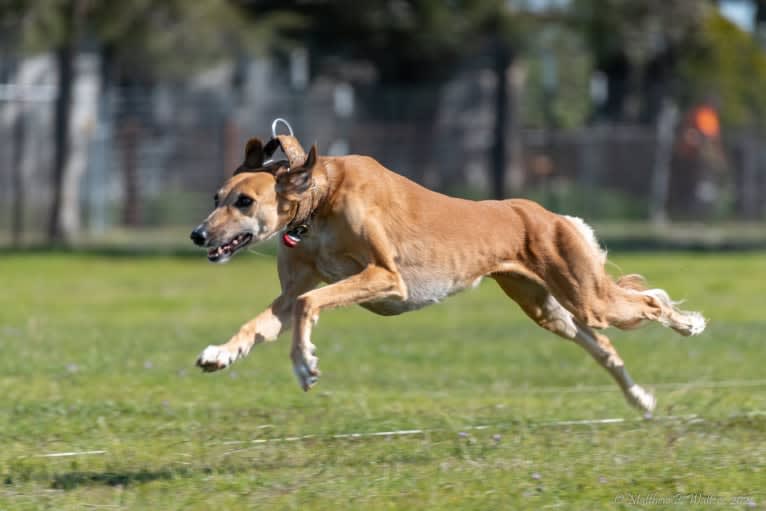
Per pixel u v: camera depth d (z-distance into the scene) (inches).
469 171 1503.4
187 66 1238.9
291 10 1342.3
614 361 384.8
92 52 1455.5
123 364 503.8
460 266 344.5
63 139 1279.5
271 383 464.4
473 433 360.5
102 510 277.1
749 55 1620.3
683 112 1620.3
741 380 480.4
